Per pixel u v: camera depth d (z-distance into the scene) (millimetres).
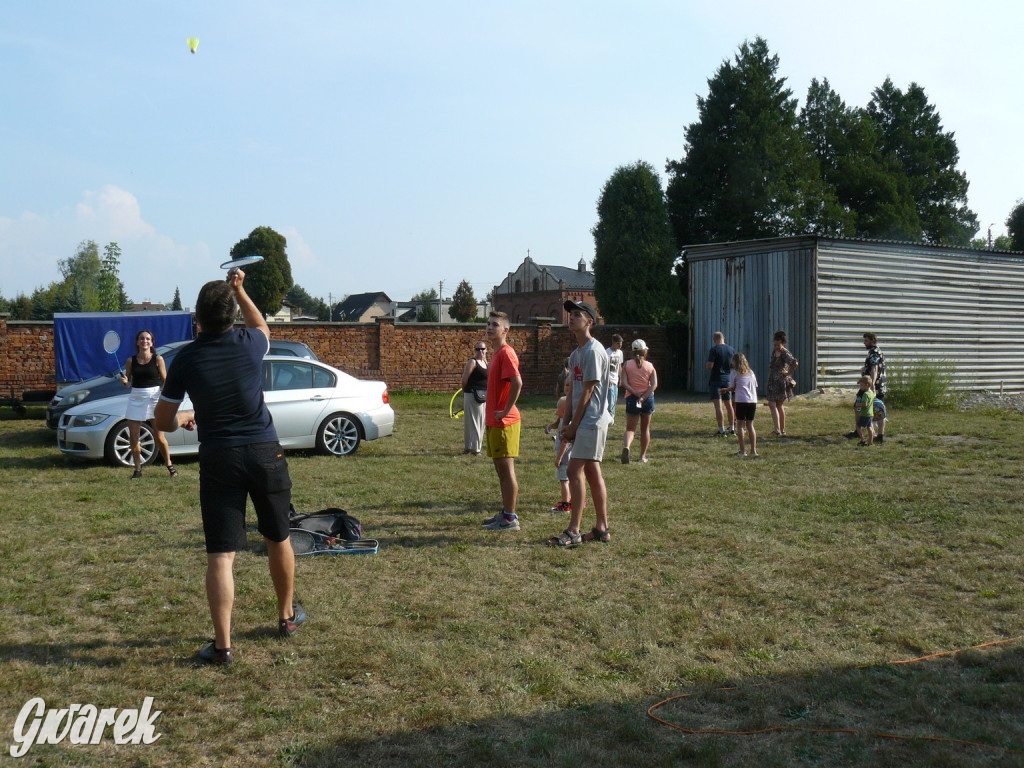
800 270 21547
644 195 30766
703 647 4430
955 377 23578
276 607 4953
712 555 6250
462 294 85312
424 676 4023
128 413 9336
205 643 4418
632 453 11625
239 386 4156
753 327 22859
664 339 26031
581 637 4586
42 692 3803
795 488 8852
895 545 6500
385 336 21734
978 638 4523
